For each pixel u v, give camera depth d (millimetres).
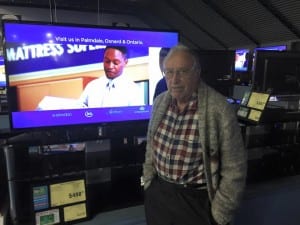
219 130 1224
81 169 1733
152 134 1417
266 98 1949
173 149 1286
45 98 1757
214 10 7926
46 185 1579
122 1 9336
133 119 2006
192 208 1289
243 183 1243
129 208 1797
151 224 1449
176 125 1299
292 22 6578
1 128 1925
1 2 8141
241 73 4113
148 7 9688
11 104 1681
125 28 1892
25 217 1614
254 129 2139
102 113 1916
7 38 1627
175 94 1256
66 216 1627
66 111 1821
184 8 8664
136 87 1980
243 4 7059
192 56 1254
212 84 2773
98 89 1883
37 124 1761
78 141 1833
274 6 6523
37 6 8578
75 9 9078
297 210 2154
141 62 1971
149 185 1476
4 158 1707
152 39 1977
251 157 2164
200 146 1239
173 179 1313
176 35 2041
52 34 1722
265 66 2199
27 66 1687
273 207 2043
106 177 2021
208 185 1256
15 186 1586
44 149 1816
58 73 1766
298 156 2305
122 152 1971
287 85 2307
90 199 1839
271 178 2223
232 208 1231
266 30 7496
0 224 1560
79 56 1806
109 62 1884
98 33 1831
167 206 1350
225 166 1242
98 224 1640
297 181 2215
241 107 2152
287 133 2268
